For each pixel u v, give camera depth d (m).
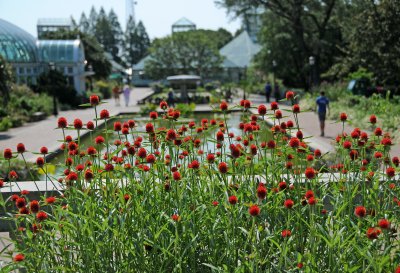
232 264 3.04
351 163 4.12
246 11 34.25
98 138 4.13
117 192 3.59
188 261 3.22
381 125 13.97
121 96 44.91
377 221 3.20
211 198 3.45
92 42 60.12
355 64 25.33
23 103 22.48
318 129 14.98
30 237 3.15
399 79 21.30
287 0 31.92
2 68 19.86
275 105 4.07
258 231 3.06
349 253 2.97
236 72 60.91
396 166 4.01
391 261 2.99
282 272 2.95
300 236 3.11
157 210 3.34
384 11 20.48
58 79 31.30
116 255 3.09
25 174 8.35
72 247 3.26
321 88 27.28
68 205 3.30
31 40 35.94
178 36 55.75
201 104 31.12
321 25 34.66
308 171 3.15
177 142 3.83
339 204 3.49
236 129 16.33
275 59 37.72
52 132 16.66
